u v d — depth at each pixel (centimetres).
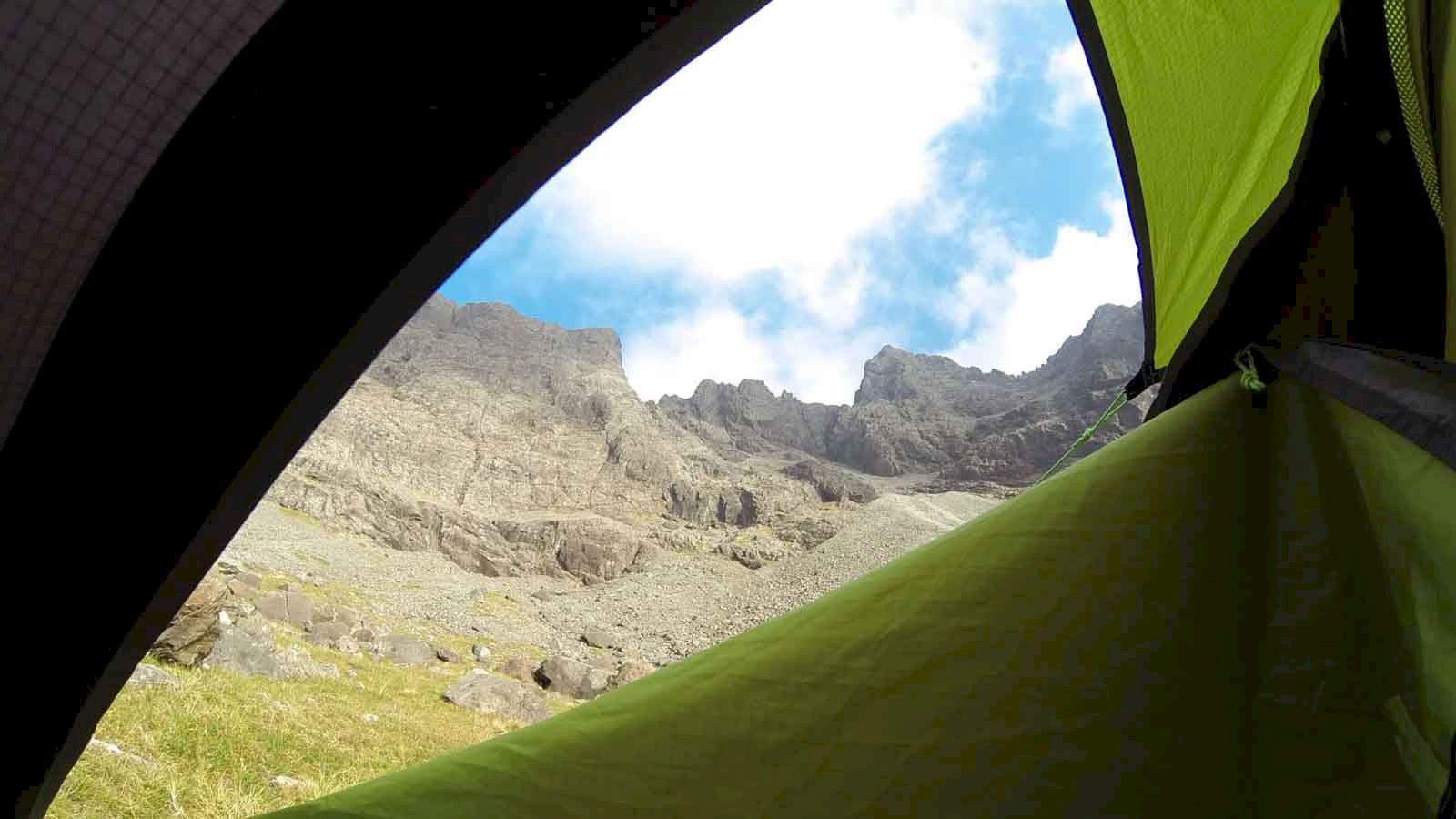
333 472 9325
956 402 17062
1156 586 136
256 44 118
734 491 11875
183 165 120
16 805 152
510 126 126
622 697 141
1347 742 111
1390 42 165
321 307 130
